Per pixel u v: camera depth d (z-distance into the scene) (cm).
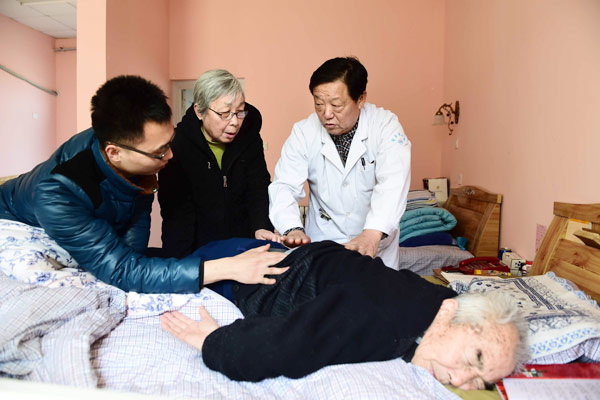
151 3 395
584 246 148
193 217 184
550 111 189
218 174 181
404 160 160
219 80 157
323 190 179
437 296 106
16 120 567
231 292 130
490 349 92
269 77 415
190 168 177
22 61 571
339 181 174
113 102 104
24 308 101
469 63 307
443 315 100
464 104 318
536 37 204
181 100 455
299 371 93
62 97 637
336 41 400
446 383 97
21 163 579
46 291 107
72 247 115
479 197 268
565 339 105
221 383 97
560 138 181
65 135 643
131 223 139
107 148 111
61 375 89
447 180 359
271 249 142
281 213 160
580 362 108
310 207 193
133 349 108
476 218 265
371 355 98
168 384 96
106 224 120
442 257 250
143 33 383
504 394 93
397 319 100
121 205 127
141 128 105
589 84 160
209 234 186
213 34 424
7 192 137
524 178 216
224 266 123
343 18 397
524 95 216
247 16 416
